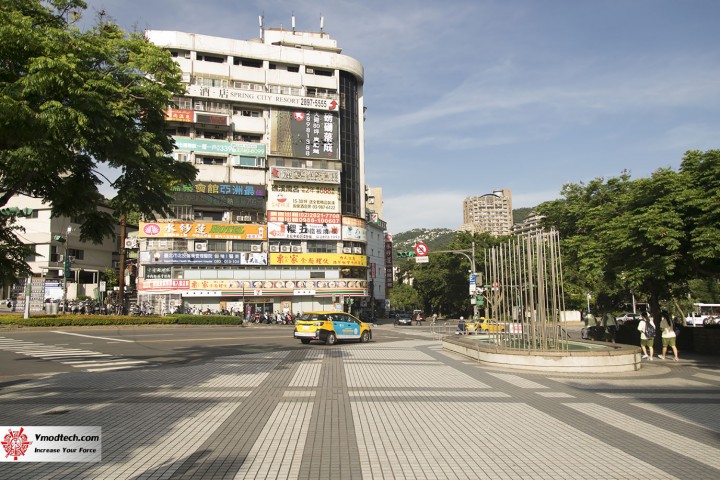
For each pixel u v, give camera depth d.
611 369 14.46
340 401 9.70
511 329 18.25
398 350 21.08
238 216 52.88
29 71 9.38
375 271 67.12
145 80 11.66
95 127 9.94
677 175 18.44
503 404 9.59
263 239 52.78
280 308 53.72
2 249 10.91
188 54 53.69
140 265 49.06
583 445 6.84
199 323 39.78
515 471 5.75
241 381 12.12
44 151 9.48
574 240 26.88
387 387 11.41
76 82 10.02
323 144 56.25
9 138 9.48
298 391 10.77
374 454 6.35
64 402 9.45
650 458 6.26
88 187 12.19
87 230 12.95
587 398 10.34
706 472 5.74
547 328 16.94
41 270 53.09
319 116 56.47
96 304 43.41
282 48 57.25
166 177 13.06
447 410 9.00
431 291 71.25
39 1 11.02
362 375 13.27
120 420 8.02
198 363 15.89
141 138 11.26
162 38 52.56
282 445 6.70
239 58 56.00
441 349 21.78
